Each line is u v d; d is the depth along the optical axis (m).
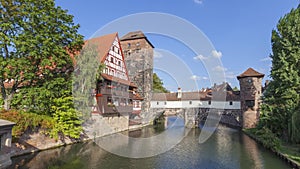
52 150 13.04
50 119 13.22
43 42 12.01
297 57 14.23
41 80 13.26
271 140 14.48
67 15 14.23
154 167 10.30
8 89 13.59
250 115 26.00
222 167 10.54
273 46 17.48
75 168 9.98
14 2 11.87
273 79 17.34
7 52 12.14
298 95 14.05
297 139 13.19
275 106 16.50
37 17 12.18
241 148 14.81
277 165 10.82
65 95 13.73
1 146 5.16
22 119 11.35
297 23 14.99
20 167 9.88
